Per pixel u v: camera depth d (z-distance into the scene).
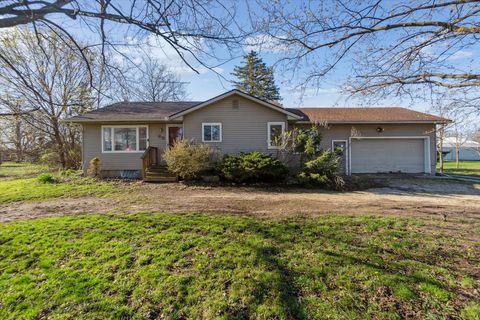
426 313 2.60
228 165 10.77
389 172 14.99
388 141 14.99
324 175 10.09
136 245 4.12
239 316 2.61
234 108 12.57
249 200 7.96
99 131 13.20
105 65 3.44
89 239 4.36
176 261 3.63
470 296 2.84
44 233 4.63
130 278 3.21
